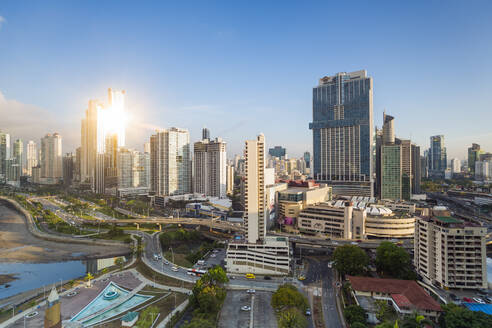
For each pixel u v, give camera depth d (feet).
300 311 490.08
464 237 536.42
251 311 513.04
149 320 486.38
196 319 451.12
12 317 513.04
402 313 443.32
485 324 380.37
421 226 607.78
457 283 536.42
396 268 615.57
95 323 481.87
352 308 454.81
